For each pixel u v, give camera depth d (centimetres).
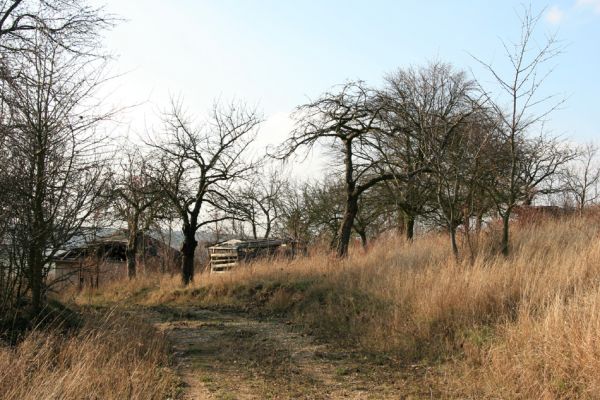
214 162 1978
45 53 843
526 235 1257
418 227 2398
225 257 2417
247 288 1620
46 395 530
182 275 1958
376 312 1057
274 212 3959
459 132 1241
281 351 919
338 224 2819
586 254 938
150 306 1609
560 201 2066
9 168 803
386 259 1441
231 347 958
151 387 650
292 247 2222
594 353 564
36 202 827
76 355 693
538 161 1234
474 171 1119
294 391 677
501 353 677
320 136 1692
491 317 829
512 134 1051
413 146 1599
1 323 807
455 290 904
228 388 694
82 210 881
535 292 821
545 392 558
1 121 800
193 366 815
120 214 1098
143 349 849
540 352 619
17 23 1105
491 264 1023
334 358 855
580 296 717
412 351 826
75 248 958
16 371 589
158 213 2231
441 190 1196
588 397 536
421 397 631
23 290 891
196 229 1998
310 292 1410
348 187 1759
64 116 846
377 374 746
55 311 914
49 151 834
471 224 1374
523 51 1001
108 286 2027
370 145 1702
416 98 1695
